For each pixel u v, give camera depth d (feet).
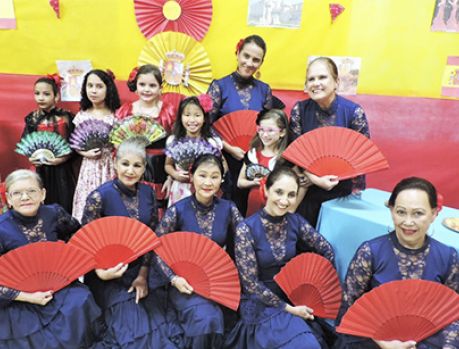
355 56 10.10
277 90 10.33
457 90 10.14
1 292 5.54
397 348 5.11
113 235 6.14
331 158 6.82
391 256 5.50
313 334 5.99
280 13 9.82
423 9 9.75
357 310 5.09
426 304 5.00
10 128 10.41
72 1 9.64
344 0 9.78
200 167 6.56
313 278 6.29
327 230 7.04
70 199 9.43
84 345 6.00
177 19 9.70
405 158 10.71
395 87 10.26
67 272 5.87
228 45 9.99
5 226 6.02
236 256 6.39
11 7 9.63
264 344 5.88
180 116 8.11
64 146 8.85
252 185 7.97
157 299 6.62
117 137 8.27
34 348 5.72
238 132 8.78
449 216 6.97
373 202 7.34
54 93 9.27
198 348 5.98
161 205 8.72
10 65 10.02
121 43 9.95
